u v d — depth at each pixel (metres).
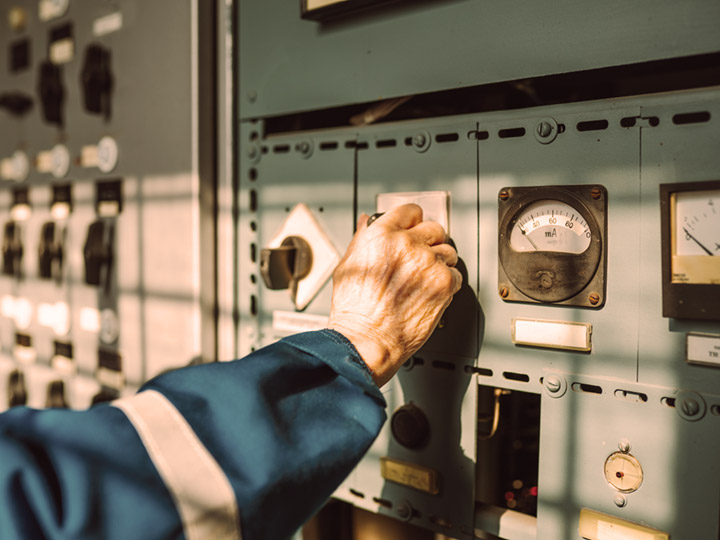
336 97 0.86
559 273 0.70
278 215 0.95
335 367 0.54
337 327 0.62
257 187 0.98
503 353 0.75
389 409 0.85
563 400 0.71
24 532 0.40
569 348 0.69
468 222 0.77
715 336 0.61
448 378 0.79
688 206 0.61
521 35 0.70
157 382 0.53
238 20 0.98
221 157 1.02
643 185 0.64
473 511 0.77
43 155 1.38
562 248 0.70
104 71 1.16
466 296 0.77
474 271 0.76
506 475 0.88
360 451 0.52
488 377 0.76
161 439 0.46
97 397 1.21
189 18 0.99
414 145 0.81
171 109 1.03
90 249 1.17
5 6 1.48
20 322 1.47
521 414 0.89
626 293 0.66
